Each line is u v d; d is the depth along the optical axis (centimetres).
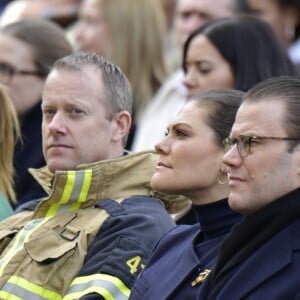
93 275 992
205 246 929
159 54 1583
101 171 1062
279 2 1536
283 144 823
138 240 1007
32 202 1127
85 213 1055
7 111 1224
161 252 964
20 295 1016
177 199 1094
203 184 941
